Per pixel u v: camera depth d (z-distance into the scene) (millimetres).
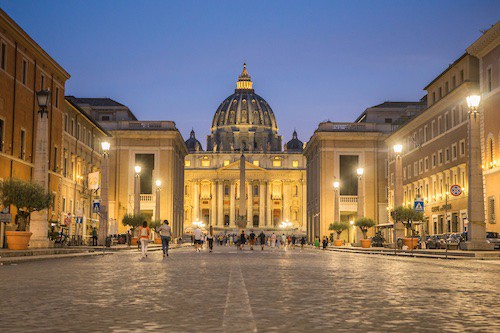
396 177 55406
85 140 82062
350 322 9625
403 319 9961
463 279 18906
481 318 10094
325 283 17062
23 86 55219
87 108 119812
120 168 116625
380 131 115062
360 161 115000
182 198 143375
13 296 13180
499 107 57344
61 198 66875
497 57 58062
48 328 8953
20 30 53062
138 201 71125
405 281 17953
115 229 86438
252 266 27016
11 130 52469
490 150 60000
